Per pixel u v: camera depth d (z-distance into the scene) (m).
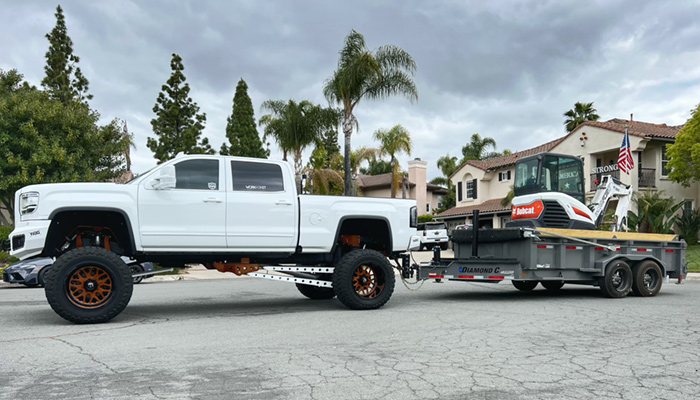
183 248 7.86
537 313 8.45
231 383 4.39
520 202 11.30
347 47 24.94
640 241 11.34
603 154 31.55
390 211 9.35
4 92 22.88
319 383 4.39
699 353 5.54
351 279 8.81
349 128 25.22
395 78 24.64
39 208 7.15
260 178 8.48
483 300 10.43
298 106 28.11
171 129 38.38
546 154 11.25
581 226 11.13
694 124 25.42
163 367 4.91
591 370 4.83
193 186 8.02
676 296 11.26
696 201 30.02
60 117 21.86
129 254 7.88
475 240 10.81
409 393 4.12
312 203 8.77
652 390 4.23
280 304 9.88
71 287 7.27
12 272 13.91
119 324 7.33
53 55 32.81
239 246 8.21
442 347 5.81
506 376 4.61
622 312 8.56
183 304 9.91
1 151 20.53
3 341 6.09
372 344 5.98
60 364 5.02
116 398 3.98
